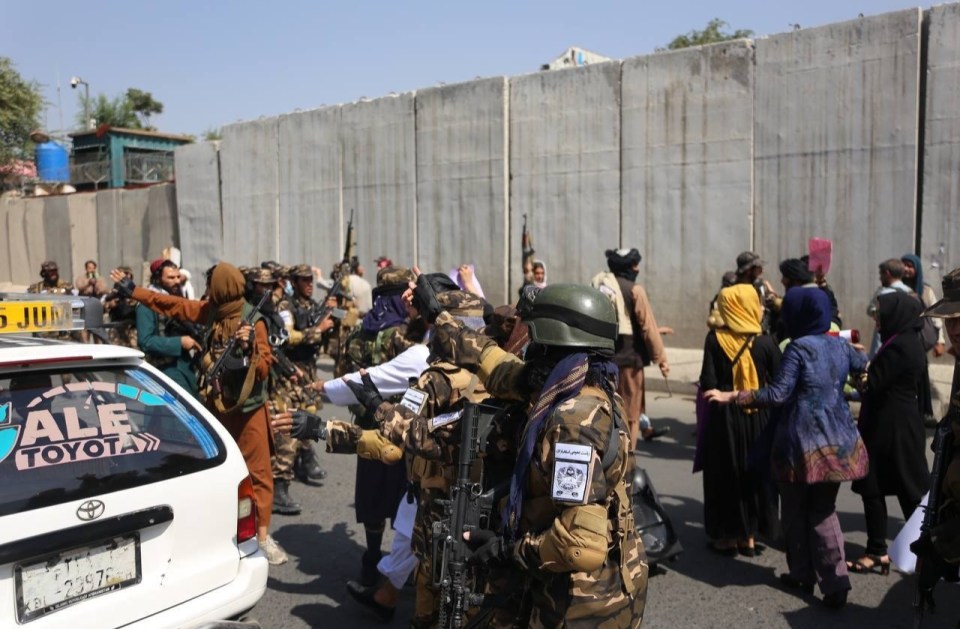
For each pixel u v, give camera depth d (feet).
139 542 9.39
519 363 8.98
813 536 14.08
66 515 8.73
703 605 14.28
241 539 10.49
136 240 63.93
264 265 24.57
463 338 10.07
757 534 17.78
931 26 28.37
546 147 39.01
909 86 29.04
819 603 14.32
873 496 15.31
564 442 7.48
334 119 48.01
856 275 30.78
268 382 18.26
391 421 10.36
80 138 84.43
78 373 10.19
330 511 19.79
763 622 13.61
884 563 15.47
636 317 21.71
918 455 14.92
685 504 20.10
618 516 7.83
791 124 31.91
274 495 19.44
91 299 11.71
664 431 26.68
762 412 16.17
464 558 8.45
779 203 32.48
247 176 53.26
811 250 26.35
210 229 56.34
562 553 7.34
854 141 30.48
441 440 9.89
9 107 82.79
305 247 50.55
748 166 33.12
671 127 35.06
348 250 32.01
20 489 8.75
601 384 8.01
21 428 9.29
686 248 35.06
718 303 16.79
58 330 11.16
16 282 74.74
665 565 16.14
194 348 18.19
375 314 15.29
